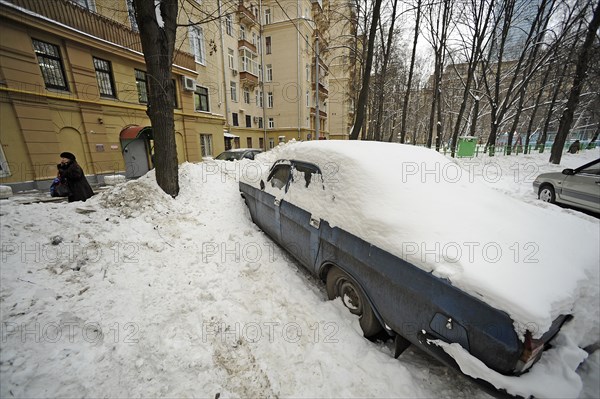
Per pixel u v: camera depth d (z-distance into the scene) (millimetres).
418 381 1665
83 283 2230
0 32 7039
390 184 2027
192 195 4320
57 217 2859
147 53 3867
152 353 1775
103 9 9492
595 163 4938
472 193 2139
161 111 3984
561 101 20281
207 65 15008
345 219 2045
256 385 1667
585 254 1653
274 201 3070
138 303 2162
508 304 1203
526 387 1157
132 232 3041
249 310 2283
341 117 33281
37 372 1533
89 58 9055
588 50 10664
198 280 2539
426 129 39469
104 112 9602
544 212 2262
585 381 1576
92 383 1565
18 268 2145
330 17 16656
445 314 1389
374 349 1883
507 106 17844
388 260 1691
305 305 2348
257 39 22688
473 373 1291
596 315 1439
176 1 4117
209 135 15336
